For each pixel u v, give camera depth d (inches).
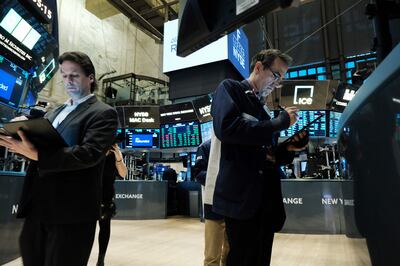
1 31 140.0
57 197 38.6
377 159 25.7
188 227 194.2
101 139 40.8
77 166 37.4
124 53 479.8
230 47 273.9
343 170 44.4
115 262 107.3
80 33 402.9
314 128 207.8
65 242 38.5
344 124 38.4
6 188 102.0
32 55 168.4
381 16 52.4
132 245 136.6
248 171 40.3
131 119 253.6
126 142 253.1
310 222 177.9
